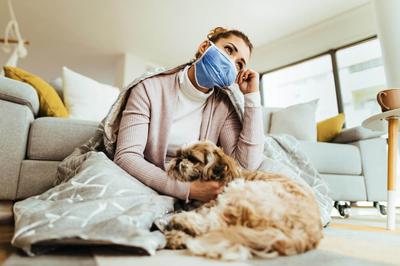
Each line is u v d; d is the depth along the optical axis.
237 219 0.78
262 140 1.28
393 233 1.20
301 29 4.48
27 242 0.59
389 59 2.71
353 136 2.53
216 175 1.04
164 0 3.79
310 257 0.69
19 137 1.43
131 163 1.01
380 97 1.46
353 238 1.05
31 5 3.83
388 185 1.39
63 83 2.13
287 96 5.07
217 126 1.34
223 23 4.27
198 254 0.68
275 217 0.75
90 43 4.79
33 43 4.73
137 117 1.12
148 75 1.24
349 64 4.32
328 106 4.51
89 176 0.89
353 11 4.03
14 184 1.39
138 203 0.84
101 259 0.60
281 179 0.96
